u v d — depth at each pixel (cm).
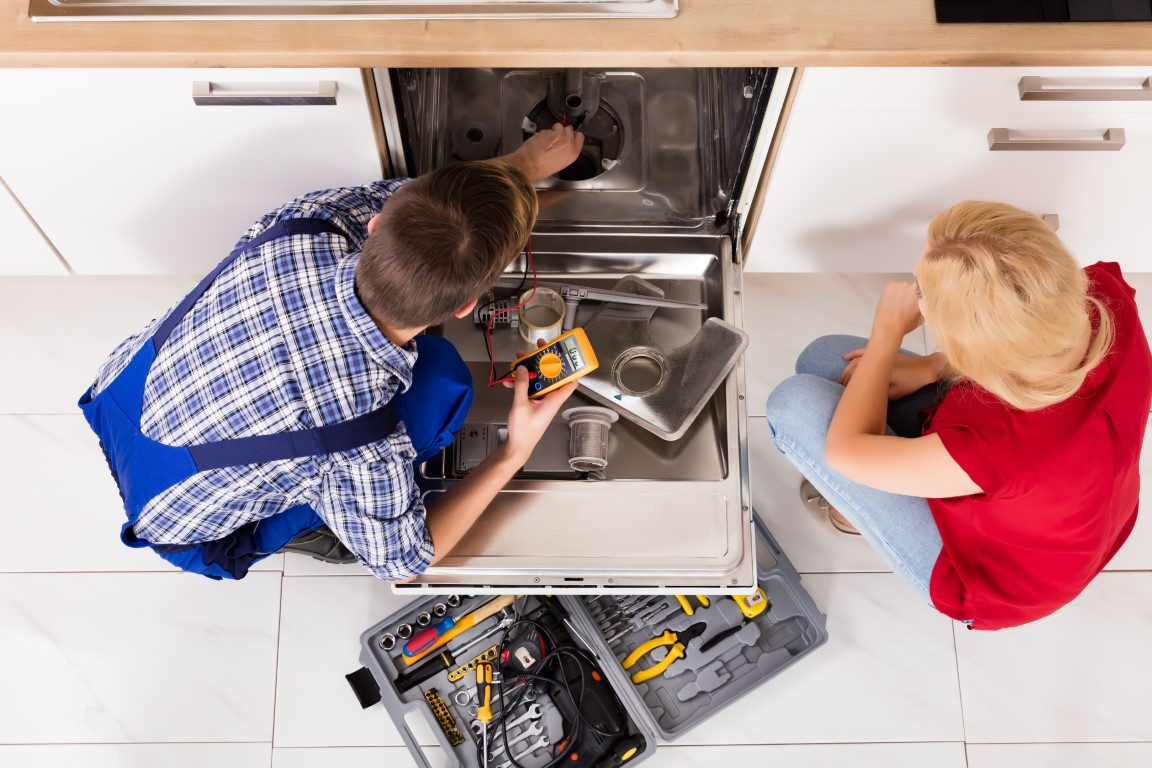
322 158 143
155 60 119
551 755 165
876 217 161
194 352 114
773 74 129
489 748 163
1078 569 129
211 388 112
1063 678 177
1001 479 112
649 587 144
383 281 102
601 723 161
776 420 148
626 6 120
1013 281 103
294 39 118
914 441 122
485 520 143
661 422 148
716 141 160
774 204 157
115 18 119
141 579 181
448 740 163
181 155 142
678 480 148
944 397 132
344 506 117
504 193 107
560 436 154
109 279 201
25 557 182
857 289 204
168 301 200
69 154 141
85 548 183
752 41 119
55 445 190
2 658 176
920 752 173
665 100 165
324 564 182
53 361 195
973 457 113
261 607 180
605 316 157
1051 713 175
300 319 111
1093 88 127
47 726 173
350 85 126
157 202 155
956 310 108
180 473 116
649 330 158
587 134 164
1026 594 132
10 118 132
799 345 199
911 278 204
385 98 133
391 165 150
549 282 161
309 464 113
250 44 118
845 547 185
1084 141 137
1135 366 114
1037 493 115
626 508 144
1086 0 121
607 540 142
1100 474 114
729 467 147
